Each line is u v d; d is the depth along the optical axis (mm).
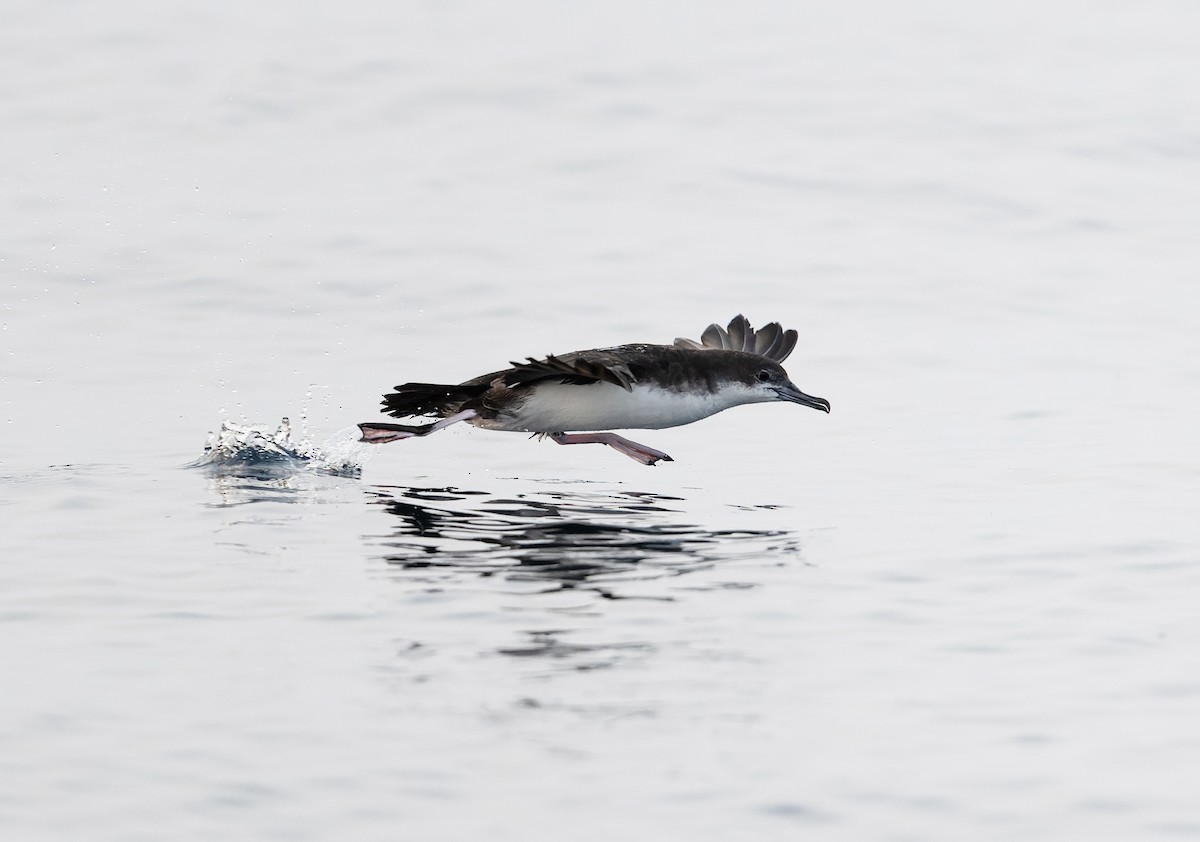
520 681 13375
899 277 32688
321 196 36312
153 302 30172
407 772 11672
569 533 18266
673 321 29984
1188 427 23734
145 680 13273
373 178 37656
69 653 13875
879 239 34938
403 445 23094
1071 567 16750
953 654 14125
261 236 33719
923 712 12828
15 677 13297
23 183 36250
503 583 16141
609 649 14180
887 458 22453
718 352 21234
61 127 40188
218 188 36531
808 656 14047
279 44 46844
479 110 42375
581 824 10984
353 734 12266
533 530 18406
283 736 12227
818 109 43031
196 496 19578
